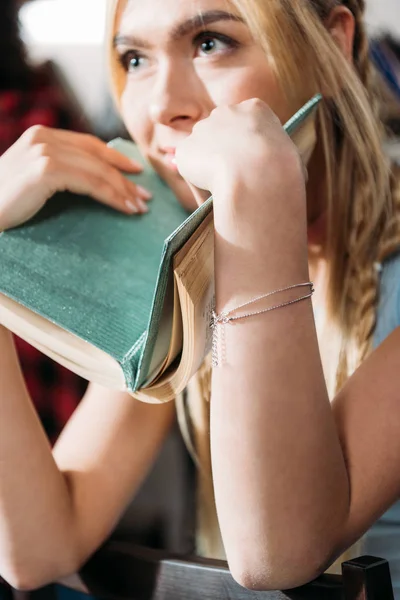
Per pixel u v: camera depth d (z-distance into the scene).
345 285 1.14
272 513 0.74
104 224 0.98
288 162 0.75
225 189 0.74
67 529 1.04
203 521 1.34
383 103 1.39
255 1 1.01
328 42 1.08
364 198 1.14
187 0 1.01
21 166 0.99
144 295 0.89
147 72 1.07
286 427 0.74
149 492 1.69
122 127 1.85
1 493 1.00
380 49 1.48
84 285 0.89
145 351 0.70
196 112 1.04
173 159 1.06
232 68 1.03
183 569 0.85
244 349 0.74
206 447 1.29
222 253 0.74
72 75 1.86
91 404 1.17
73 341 0.81
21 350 1.83
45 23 1.86
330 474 0.76
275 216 0.74
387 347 0.85
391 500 0.81
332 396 1.15
